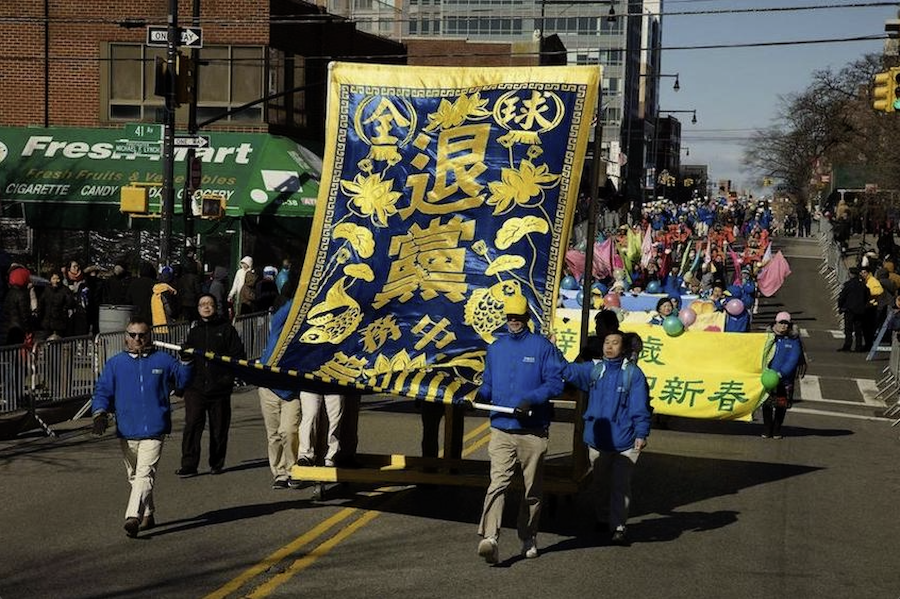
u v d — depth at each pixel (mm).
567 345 19000
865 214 61188
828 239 62969
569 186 11750
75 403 17531
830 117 78500
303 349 11273
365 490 12562
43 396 16656
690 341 17047
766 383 16656
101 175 33312
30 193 32688
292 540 10273
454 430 12391
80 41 35469
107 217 32438
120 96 35500
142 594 8531
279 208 32406
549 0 58906
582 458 11367
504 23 144000
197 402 13164
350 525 10891
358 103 12680
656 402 17031
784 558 10227
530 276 11445
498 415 9578
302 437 11938
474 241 11758
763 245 41812
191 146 23953
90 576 9016
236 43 35281
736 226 79125
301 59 37094
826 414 20500
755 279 40219
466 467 11852
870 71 75062
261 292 27547
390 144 12438
